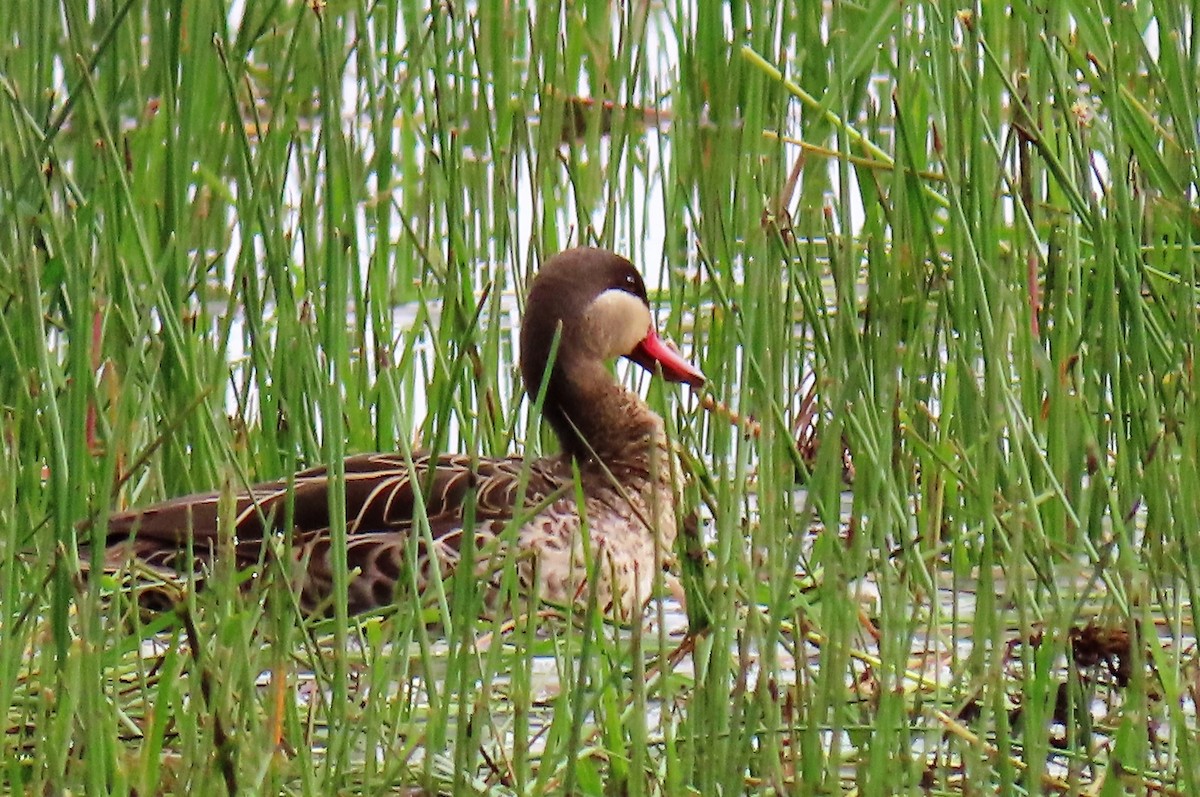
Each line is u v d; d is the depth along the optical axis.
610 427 12.90
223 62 10.94
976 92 10.75
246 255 11.26
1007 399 10.10
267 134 10.91
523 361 13.37
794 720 9.09
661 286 14.69
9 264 12.02
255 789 7.94
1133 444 10.88
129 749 9.20
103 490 8.48
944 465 10.79
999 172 10.57
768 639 8.21
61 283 11.79
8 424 11.13
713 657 8.70
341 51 14.54
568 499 12.26
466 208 16.58
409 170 17.50
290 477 9.57
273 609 8.69
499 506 12.16
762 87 12.91
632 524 12.45
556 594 11.98
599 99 16.58
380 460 12.29
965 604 11.17
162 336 12.21
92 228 11.67
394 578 11.77
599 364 13.14
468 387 13.28
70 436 8.84
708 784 8.13
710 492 11.37
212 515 11.73
